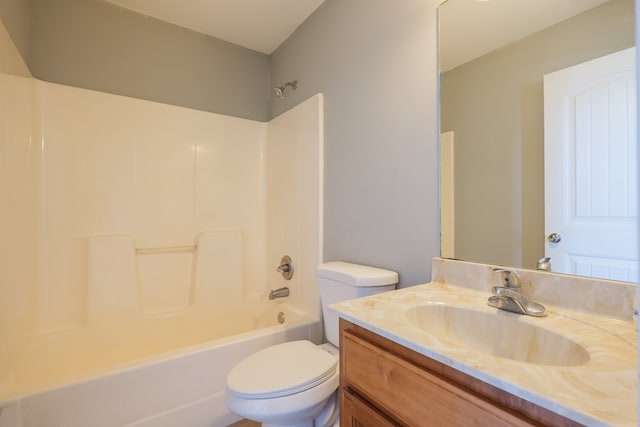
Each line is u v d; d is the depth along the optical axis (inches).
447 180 45.7
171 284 80.7
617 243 30.6
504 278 38.1
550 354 28.8
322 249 70.3
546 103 36.3
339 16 67.1
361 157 60.4
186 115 83.9
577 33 34.0
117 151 74.7
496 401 20.7
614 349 24.5
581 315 31.9
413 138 50.4
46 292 65.6
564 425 17.5
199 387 52.9
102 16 73.7
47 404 41.6
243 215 92.6
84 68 71.7
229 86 91.7
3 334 51.4
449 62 45.6
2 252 51.4
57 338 63.4
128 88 76.9
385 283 49.9
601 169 31.9
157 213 79.5
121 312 71.4
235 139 91.6
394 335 27.3
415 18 50.3
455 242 44.6
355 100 62.2
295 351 50.2
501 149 40.2
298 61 82.4
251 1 73.2
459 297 39.0
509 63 39.6
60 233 67.6
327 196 69.4
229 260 86.8
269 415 39.4
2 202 51.6
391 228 53.9
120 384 46.4
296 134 79.4
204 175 86.4
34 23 66.1
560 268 34.7
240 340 57.6
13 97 56.2
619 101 30.9
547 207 36.0
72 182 69.3
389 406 27.7
